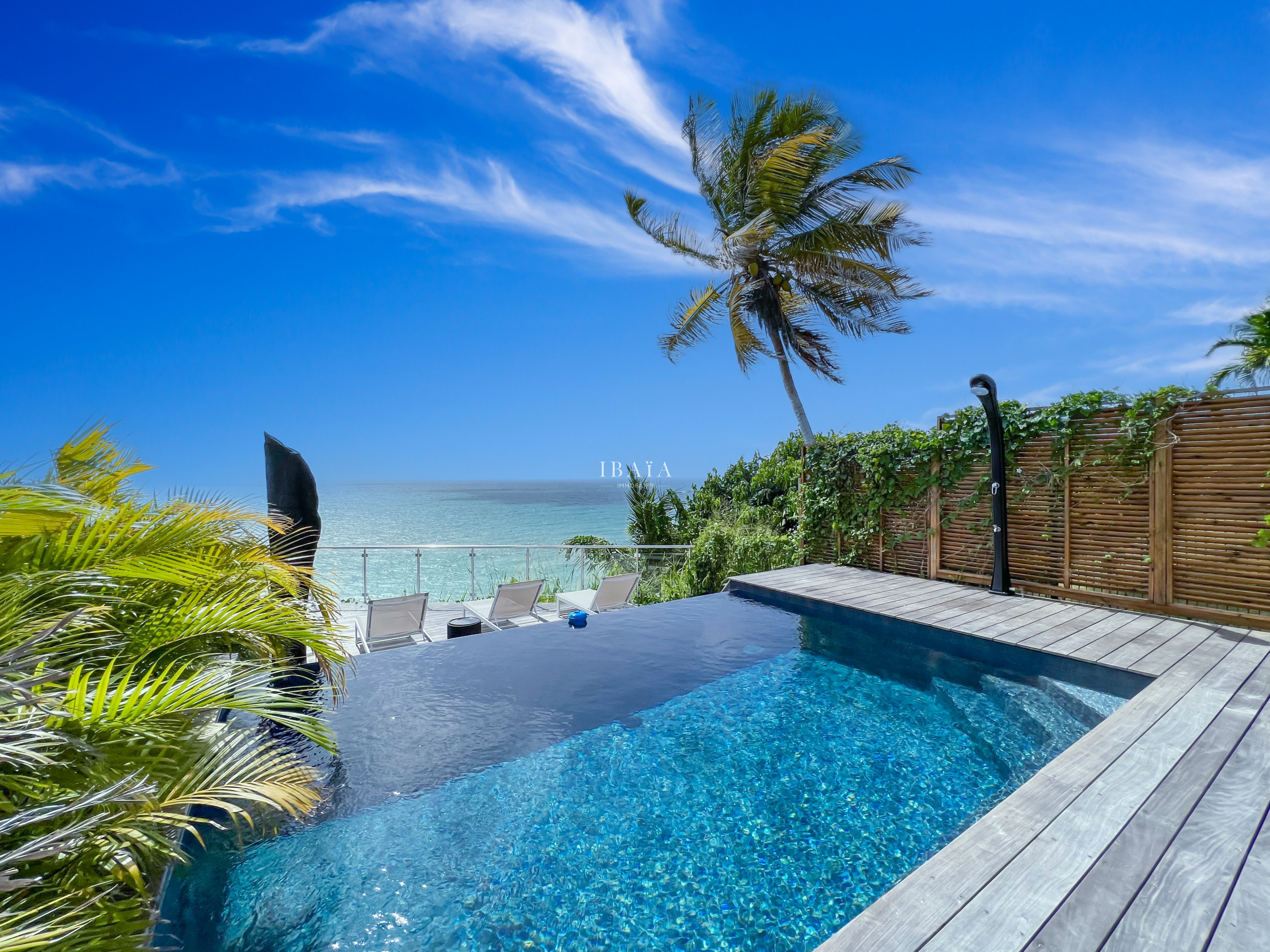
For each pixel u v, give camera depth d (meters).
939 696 4.61
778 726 4.15
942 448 7.55
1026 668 4.98
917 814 3.14
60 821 1.76
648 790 3.39
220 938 2.34
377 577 9.11
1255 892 1.97
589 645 5.78
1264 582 5.16
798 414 13.43
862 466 8.48
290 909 2.49
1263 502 5.16
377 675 5.01
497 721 4.21
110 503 2.66
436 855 2.84
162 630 2.49
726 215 13.91
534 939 2.34
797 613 6.80
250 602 2.73
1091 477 6.29
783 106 12.89
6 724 1.53
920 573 7.92
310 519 4.45
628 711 4.38
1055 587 6.59
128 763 1.89
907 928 1.81
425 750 3.81
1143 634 5.23
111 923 1.69
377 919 2.44
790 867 2.76
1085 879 2.04
